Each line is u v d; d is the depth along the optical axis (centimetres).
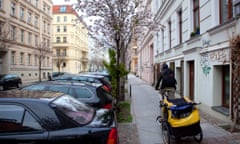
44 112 352
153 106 1163
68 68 7406
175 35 1459
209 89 884
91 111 436
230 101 710
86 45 9669
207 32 902
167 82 787
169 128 574
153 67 2477
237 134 640
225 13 812
